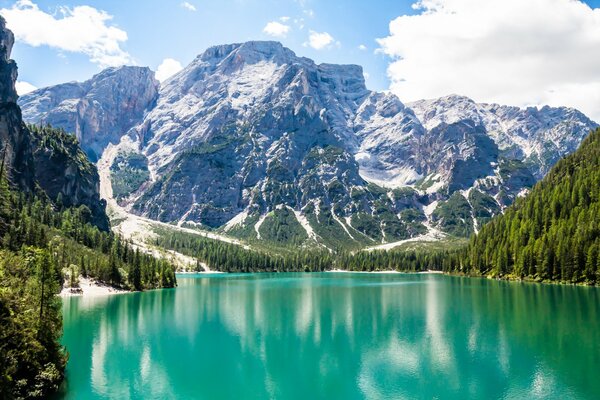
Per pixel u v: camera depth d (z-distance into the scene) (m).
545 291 189.38
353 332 120.31
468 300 173.25
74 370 87.56
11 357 64.19
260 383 82.06
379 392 77.12
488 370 86.12
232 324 132.50
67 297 187.00
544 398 72.69
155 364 92.56
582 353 95.06
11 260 85.12
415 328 123.25
